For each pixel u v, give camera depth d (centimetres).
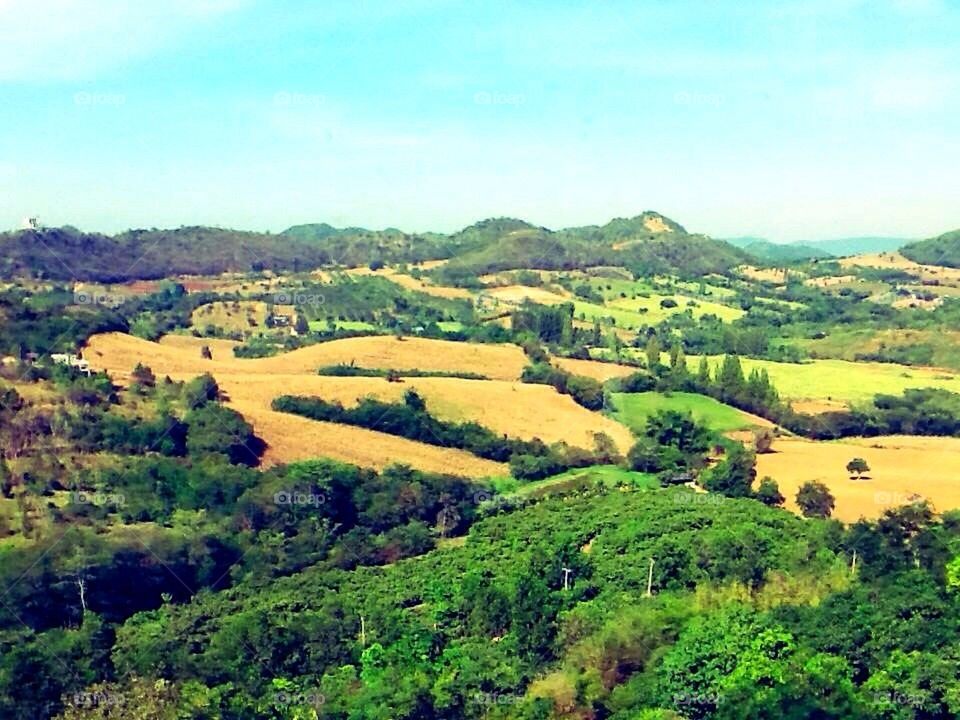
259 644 5138
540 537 7475
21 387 8219
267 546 7156
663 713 3962
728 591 5228
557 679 4453
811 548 6250
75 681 4697
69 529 6469
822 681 3956
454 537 8225
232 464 8150
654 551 6275
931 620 4397
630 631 4584
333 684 4747
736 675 3997
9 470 7075
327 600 6156
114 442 7856
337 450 9325
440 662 4803
